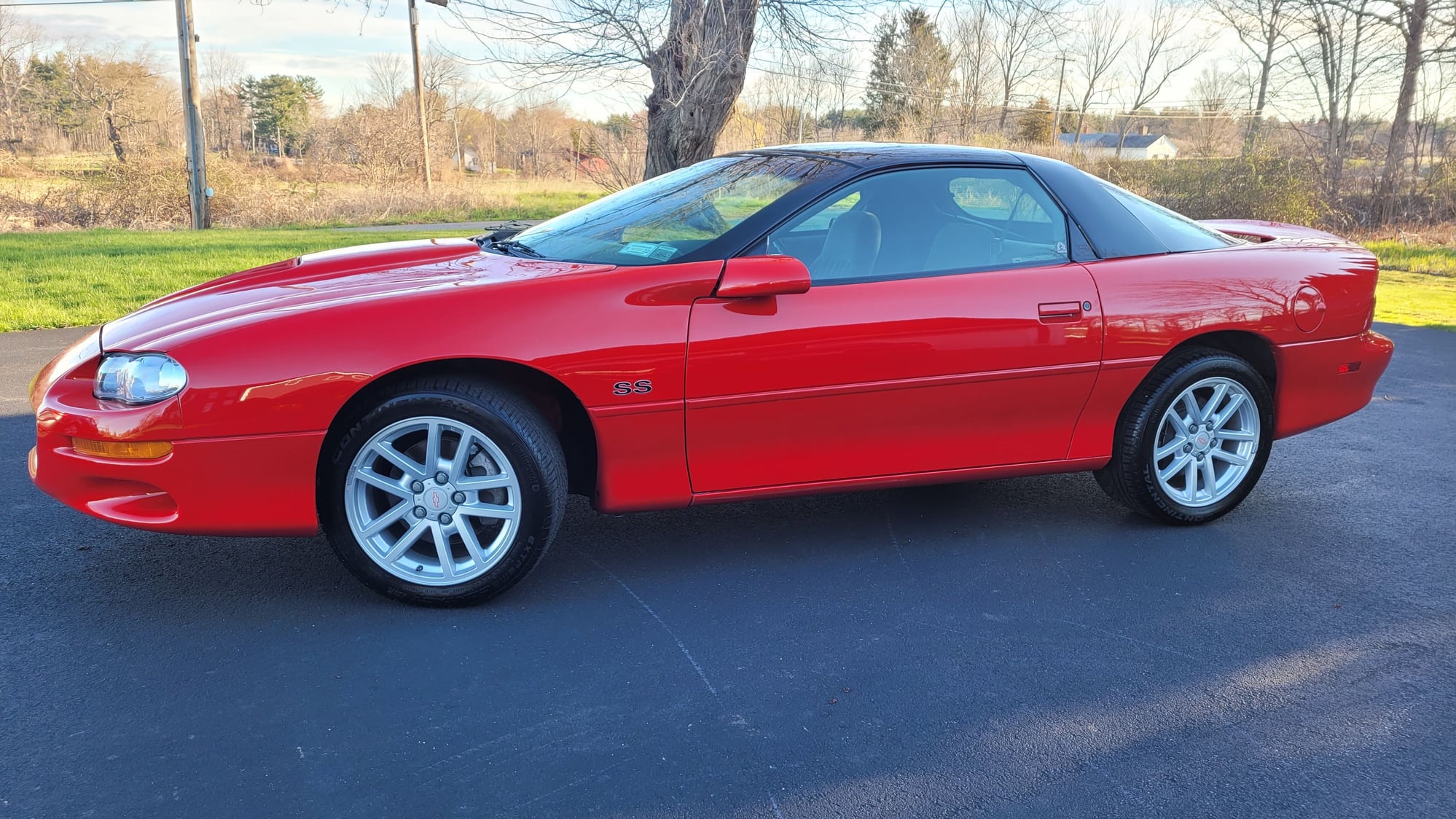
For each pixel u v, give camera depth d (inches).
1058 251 135.4
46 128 1609.3
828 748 89.9
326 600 118.3
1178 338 136.5
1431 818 81.4
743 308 118.3
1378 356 152.8
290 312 110.0
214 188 895.1
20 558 128.3
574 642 109.3
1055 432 136.5
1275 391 148.2
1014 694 100.0
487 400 111.2
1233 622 117.0
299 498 109.6
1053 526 147.3
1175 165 772.0
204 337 106.8
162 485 106.3
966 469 134.2
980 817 80.4
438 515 114.0
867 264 127.0
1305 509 156.9
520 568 115.8
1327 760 89.4
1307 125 788.0
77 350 118.3
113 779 82.8
